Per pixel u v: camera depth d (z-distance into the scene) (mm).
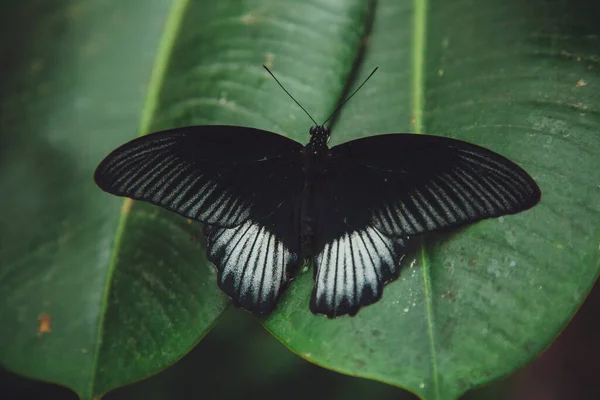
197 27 567
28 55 562
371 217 534
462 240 532
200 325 536
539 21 557
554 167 536
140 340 536
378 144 535
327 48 560
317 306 526
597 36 549
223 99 559
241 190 538
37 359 536
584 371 605
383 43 568
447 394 515
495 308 522
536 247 526
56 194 550
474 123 549
